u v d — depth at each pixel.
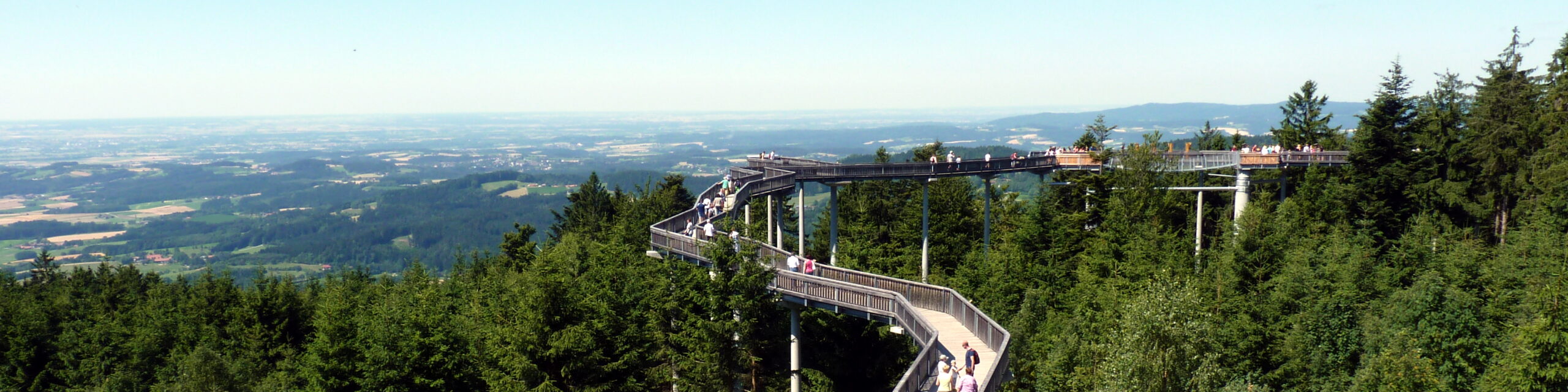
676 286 38.66
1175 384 30.22
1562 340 30.86
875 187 75.25
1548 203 46.91
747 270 34.19
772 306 35.06
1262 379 40.56
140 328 63.16
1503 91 53.78
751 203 54.09
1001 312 46.12
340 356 38.28
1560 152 48.66
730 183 52.16
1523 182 50.97
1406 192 54.12
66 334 63.75
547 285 34.75
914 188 74.88
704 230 40.16
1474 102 56.38
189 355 53.31
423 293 53.81
